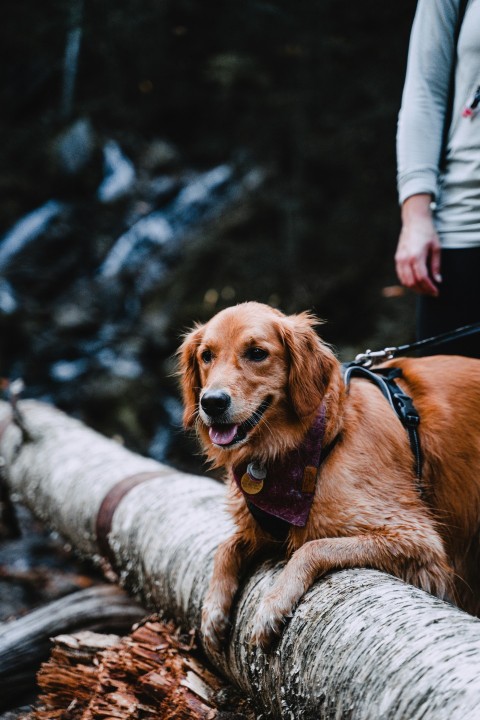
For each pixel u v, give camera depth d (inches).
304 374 78.8
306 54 386.6
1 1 441.4
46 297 381.4
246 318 81.9
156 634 91.1
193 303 366.0
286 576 73.3
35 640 108.8
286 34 395.2
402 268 99.3
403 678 58.1
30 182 430.9
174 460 292.0
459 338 97.5
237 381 78.2
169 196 437.1
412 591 68.8
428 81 98.7
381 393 85.6
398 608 65.1
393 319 316.5
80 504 132.2
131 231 416.8
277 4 385.1
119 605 114.9
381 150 378.0
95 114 470.3
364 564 74.7
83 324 356.5
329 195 403.9
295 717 67.6
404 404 84.4
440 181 99.5
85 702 89.2
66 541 143.7
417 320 105.3
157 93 472.1
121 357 343.9
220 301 362.9
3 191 421.4
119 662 85.7
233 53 427.5
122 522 116.1
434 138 98.5
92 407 317.4
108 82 474.3
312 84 391.5
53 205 425.1
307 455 77.2
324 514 76.9
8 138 447.5
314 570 73.3
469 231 95.5
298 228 382.6
